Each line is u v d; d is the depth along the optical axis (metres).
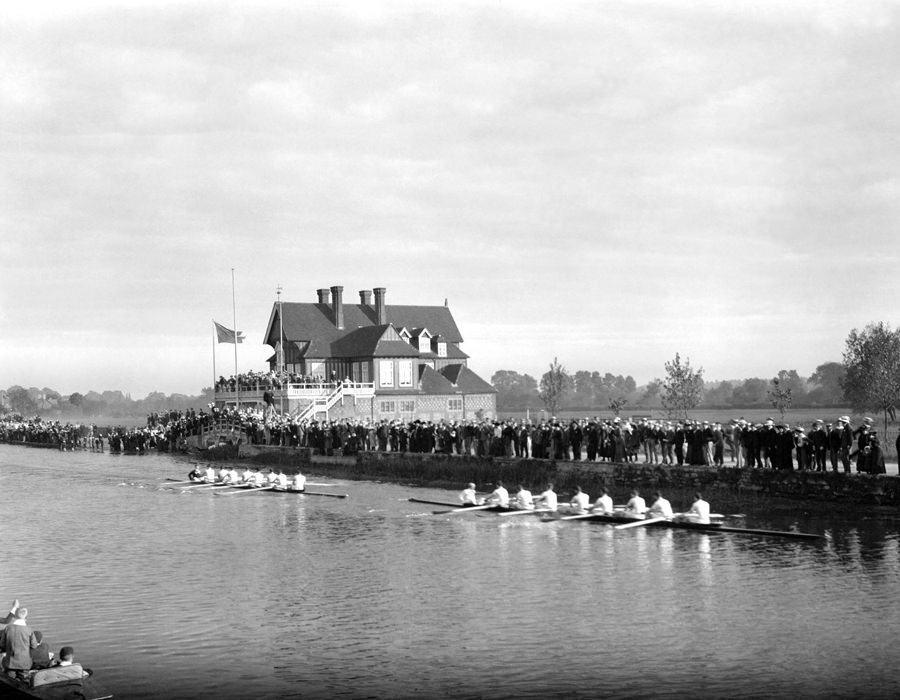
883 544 40.44
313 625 31.28
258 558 43.09
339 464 81.31
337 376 119.19
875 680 24.70
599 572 37.69
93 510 61.69
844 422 47.25
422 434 74.44
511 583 36.38
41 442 148.75
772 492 49.09
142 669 27.02
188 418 113.81
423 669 26.55
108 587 37.59
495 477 65.12
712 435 53.91
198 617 32.59
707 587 34.56
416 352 118.31
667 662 26.47
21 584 38.47
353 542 46.53
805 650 27.17
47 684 23.86
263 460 91.94
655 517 48.50
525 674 25.86
